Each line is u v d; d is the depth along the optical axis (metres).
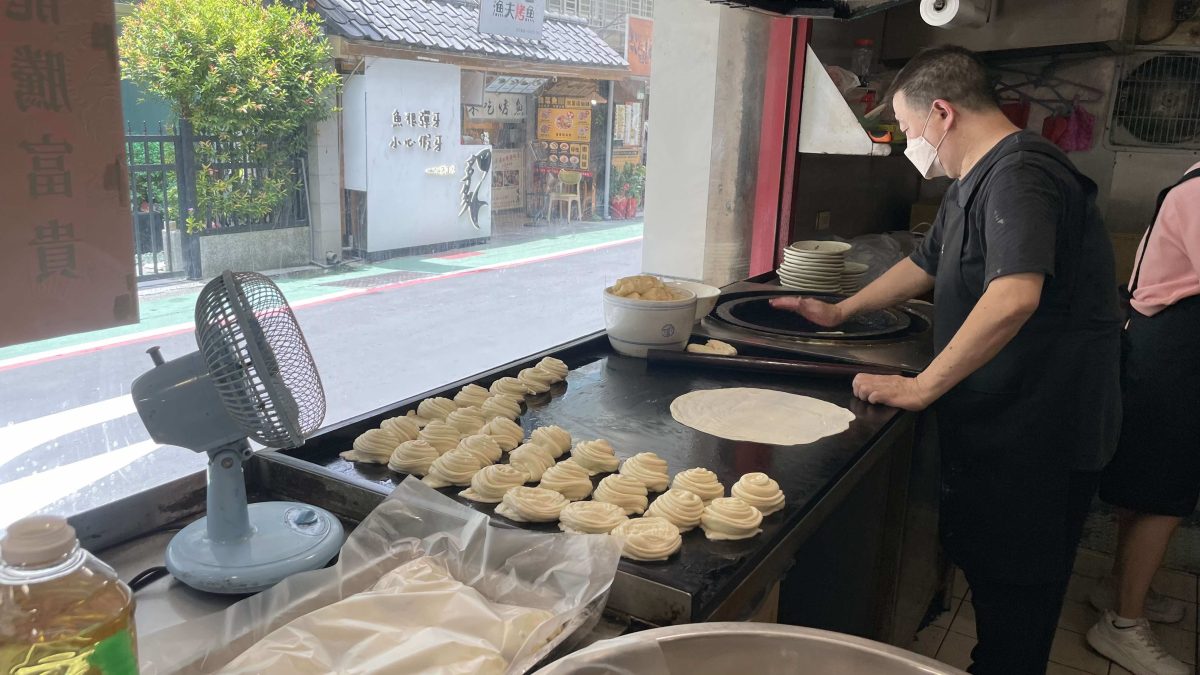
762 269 3.23
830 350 2.19
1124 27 3.55
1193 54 4.00
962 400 1.91
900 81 1.99
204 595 1.04
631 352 2.08
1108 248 1.83
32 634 0.68
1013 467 1.87
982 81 1.86
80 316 1.00
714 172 2.91
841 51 3.38
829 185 3.49
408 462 1.33
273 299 1.08
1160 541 2.46
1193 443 2.34
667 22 2.58
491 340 1.99
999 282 1.64
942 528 2.07
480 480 1.28
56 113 0.94
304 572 1.05
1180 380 2.32
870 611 2.14
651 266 2.78
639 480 1.33
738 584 1.09
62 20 0.93
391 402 1.71
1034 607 1.97
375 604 0.95
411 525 1.14
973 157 1.88
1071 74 4.23
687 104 2.71
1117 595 2.60
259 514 1.15
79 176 0.97
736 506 1.21
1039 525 1.89
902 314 2.56
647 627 1.02
